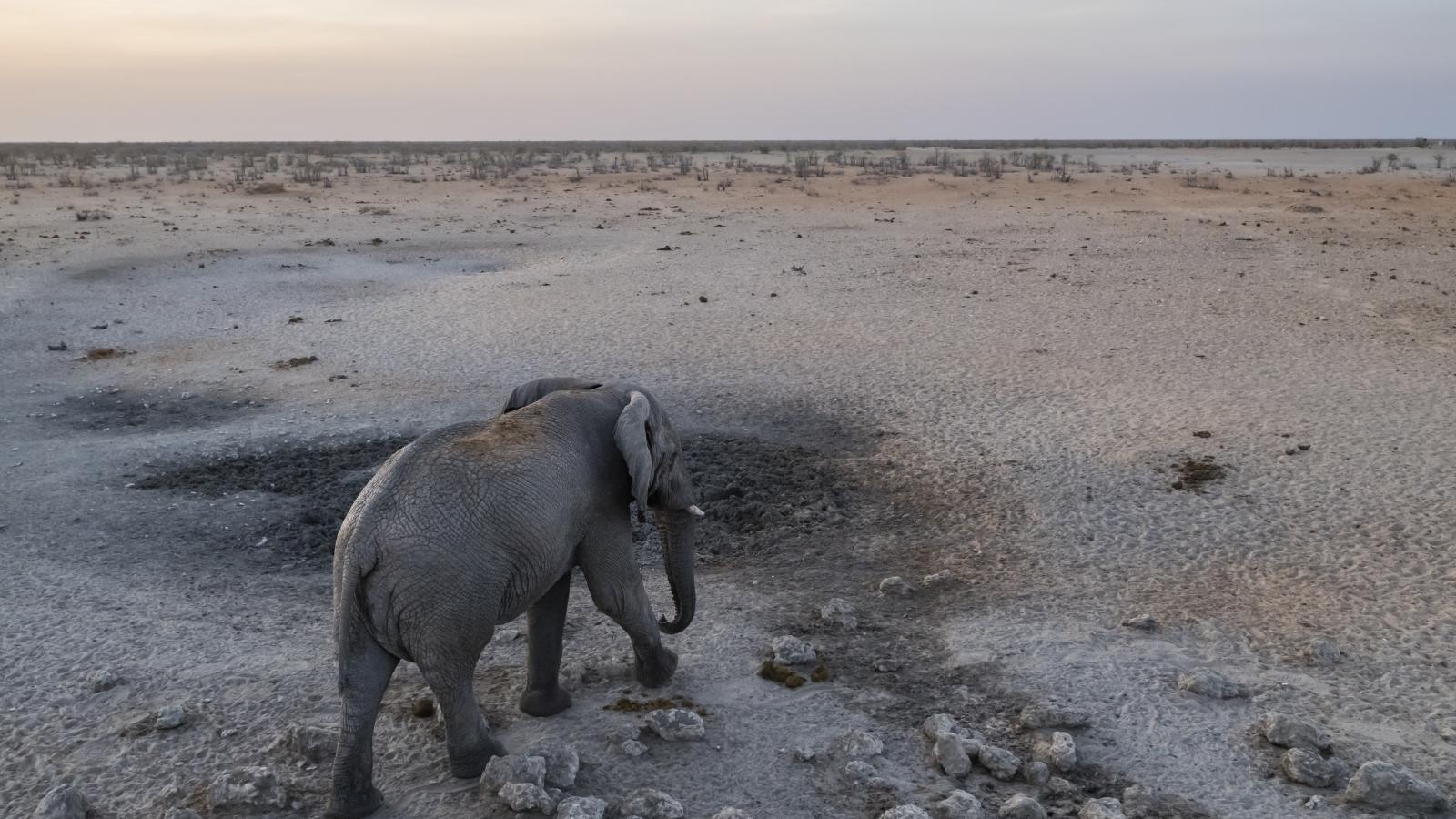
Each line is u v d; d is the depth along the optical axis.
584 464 6.52
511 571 5.95
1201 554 10.03
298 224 37.25
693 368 17.34
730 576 9.84
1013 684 7.63
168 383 16.97
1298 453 12.64
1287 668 7.86
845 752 6.67
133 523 11.16
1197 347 18.20
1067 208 41.50
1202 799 6.28
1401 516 10.70
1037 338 19.09
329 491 12.16
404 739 6.91
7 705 7.42
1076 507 11.28
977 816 6.00
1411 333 18.89
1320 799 6.22
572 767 6.36
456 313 21.88
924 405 15.20
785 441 13.91
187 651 8.27
